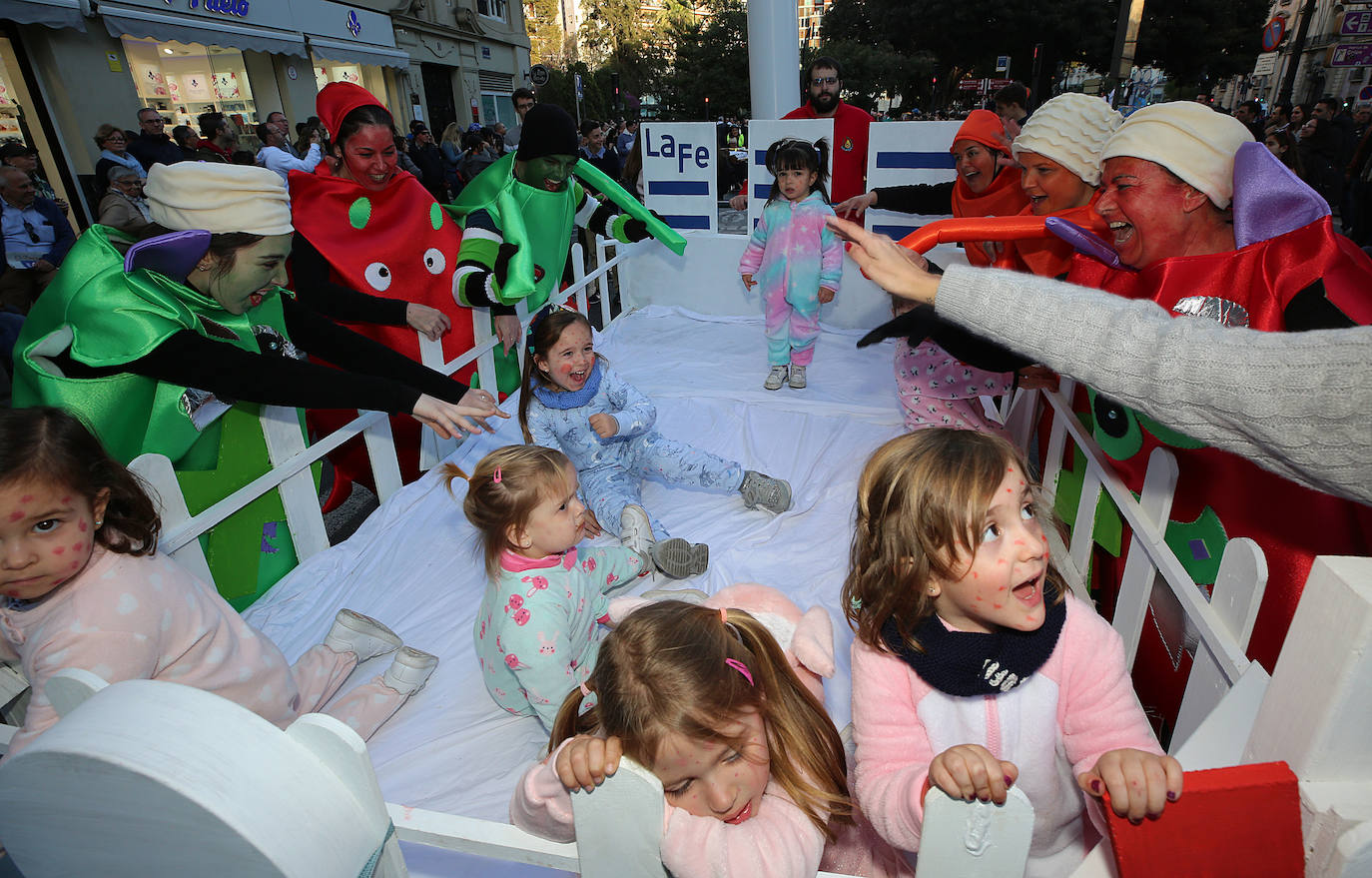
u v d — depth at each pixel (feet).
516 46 79.41
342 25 48.11
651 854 2.96
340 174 10.95
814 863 3.49
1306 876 2.44
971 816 2.57
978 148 11.10
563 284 18.75
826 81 16.96
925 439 3.61
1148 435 5.76
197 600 5.16
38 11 28.12
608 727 3.57
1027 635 3.65
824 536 9.41
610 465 9.75
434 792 6.00
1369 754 2.34
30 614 4.51
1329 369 2.72
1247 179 5.07
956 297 4.13
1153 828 2.46
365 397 7.42
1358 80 94.73
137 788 2.33
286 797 2.43
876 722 3.88
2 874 3.44
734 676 3.50
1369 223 31.35
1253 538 5.00
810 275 13.39
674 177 18.74
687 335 18.02
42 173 30.42
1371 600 2.10
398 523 9.66
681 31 128.77
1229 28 95.20
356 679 7.20
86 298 6.48
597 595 7.14
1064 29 88.89
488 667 6.51
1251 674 3.32
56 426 4.22
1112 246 6.48
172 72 36.63
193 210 6.68
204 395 7.32
